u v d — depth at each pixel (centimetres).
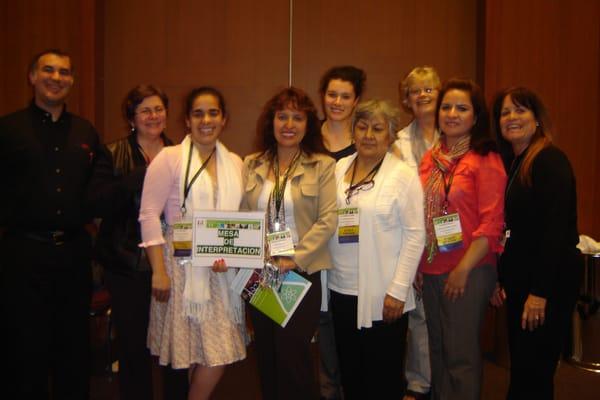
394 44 426
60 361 272
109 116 432
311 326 233
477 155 241
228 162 244
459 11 425
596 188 406
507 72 399
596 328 376
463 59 426
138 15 429
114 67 431
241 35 427
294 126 236
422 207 235
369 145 236
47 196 258
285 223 233
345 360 246
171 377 252
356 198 237
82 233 275
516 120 239
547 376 233
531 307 227
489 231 230
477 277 239
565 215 224
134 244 250
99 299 330
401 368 239
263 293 233
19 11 400
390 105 240
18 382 257
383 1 424
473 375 238
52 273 261
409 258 231
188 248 230
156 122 269
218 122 241
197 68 430
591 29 397
